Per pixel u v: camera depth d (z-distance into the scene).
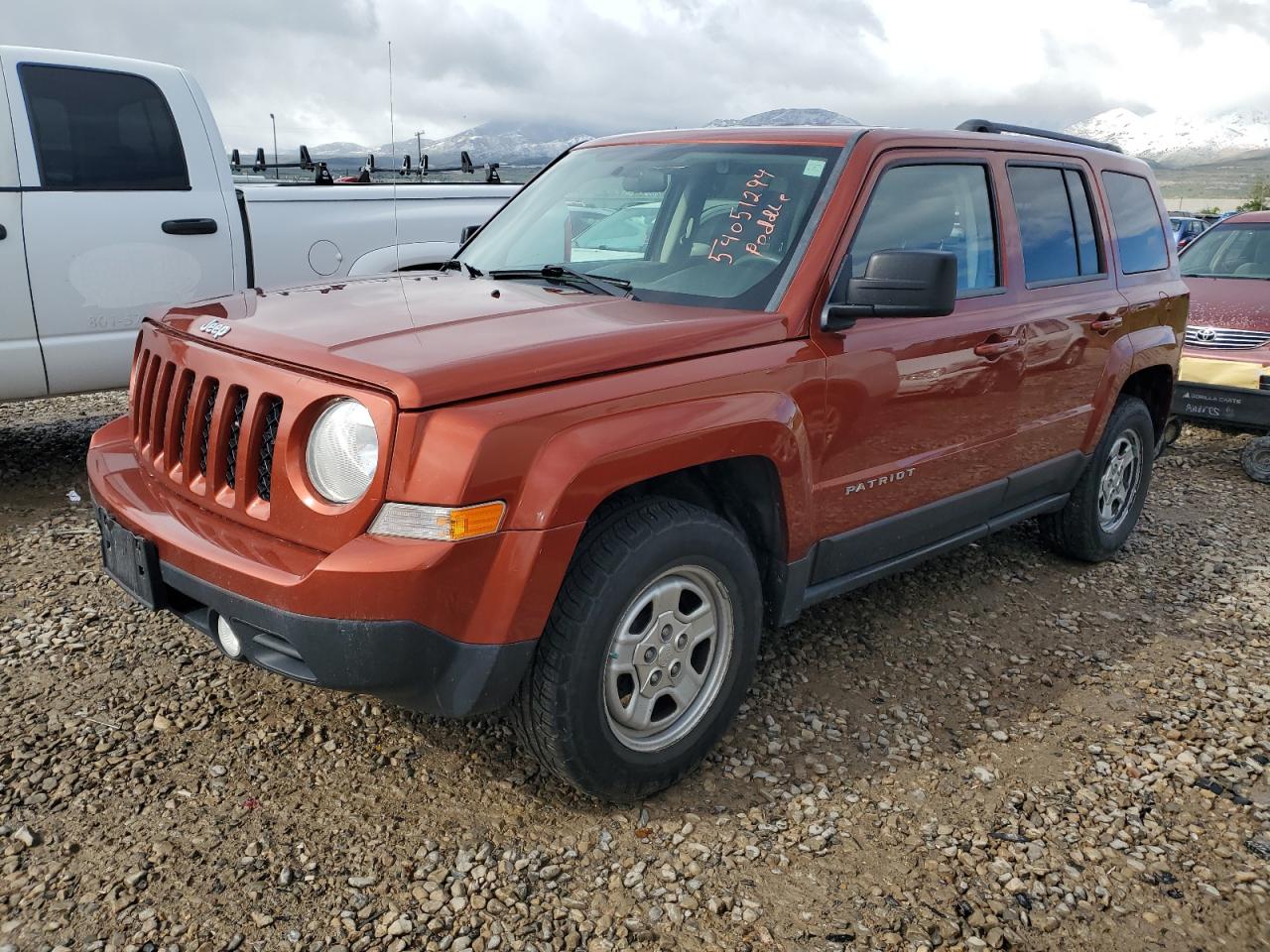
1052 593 4.73
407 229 6.36
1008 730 3.49
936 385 3.53
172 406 2.85
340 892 2.50
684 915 2.50
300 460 2.47
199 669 3.51
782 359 2.99
